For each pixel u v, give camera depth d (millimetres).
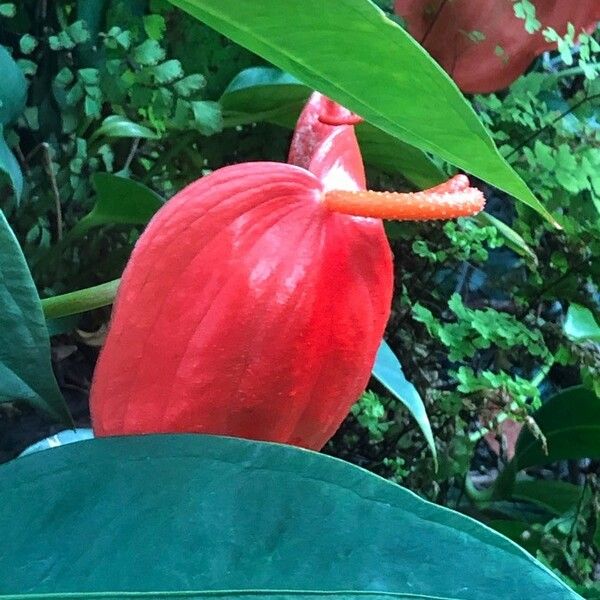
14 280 239
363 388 293
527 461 554
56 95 421
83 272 470
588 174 437
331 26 197
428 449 487
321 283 256
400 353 501
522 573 214
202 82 405
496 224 468
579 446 539
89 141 431
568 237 472
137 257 253
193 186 256
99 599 214
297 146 298
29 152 447
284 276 253
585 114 510
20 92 386
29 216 437
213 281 252
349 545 220
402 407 481
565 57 449
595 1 485
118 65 399
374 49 197
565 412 533
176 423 261
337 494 226
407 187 488
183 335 253
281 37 208
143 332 254
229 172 257
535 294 503
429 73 195
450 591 213
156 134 419
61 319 433
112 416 265
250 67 441
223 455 232
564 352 466
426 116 208
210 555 220
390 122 218
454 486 588
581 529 482
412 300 509
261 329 253
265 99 432
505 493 559
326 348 262
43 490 227
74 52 431
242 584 217
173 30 431
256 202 255
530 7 441
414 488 494
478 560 216
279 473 229
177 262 251
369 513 223
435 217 251
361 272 262
